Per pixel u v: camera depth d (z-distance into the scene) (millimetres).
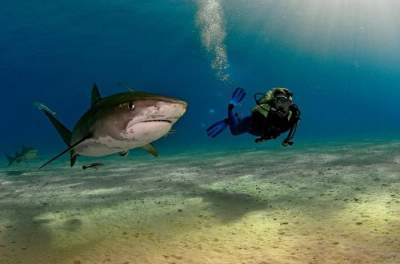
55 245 3674
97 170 10203
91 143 3328
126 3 25328
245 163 9883
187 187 6562
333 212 4363
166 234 3912
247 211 4680
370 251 3127
